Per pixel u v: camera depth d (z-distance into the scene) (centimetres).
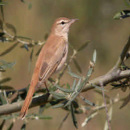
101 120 1245
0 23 691
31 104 646
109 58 1502
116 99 712
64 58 846
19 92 739
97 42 1520
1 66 622
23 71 1377
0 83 707
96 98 727
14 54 1330
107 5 1529
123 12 586
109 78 602
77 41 1519
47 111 1338
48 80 771
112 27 1531
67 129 1327
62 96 565
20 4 1478
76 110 712
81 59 1487
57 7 1531
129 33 1521
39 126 1325
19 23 1469
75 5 1531
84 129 1283
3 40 697
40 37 1479
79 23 1531
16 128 1295
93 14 1533
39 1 1519
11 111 628
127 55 625
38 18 1507
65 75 1301
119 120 1318
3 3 645
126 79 614
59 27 929
